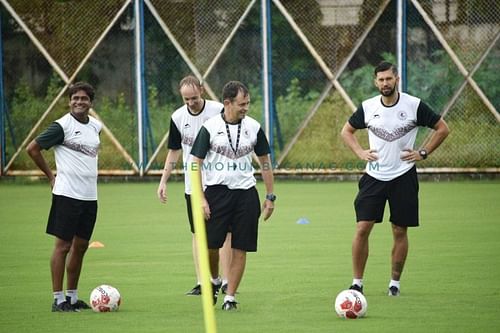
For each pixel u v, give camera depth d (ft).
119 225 126.52
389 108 77.61
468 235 111.96
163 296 79.05
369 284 83.41
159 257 100.48
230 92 71.97
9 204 151.53
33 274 90.99
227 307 72.74
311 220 128.67
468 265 92.07
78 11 180.96
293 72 176.55
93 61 181.57
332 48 175.63
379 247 105.29
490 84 172.04
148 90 180.45
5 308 74.43
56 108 182.80
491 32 171.22
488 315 69.41
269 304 74.95
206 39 178.09
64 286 84.99
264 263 95.81
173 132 84.07
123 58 181.16
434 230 116.26
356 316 68.69
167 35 178.70
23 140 184.34
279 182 178.29
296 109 177.27
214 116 79.82
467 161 174.09
